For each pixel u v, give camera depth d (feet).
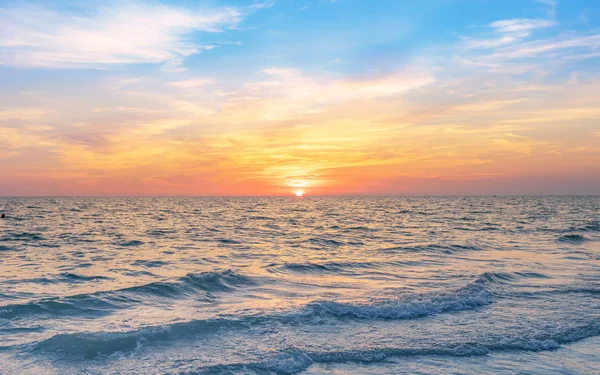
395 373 26.16
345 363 27.61
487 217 219.61
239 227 155.02
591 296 46.37
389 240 109.60
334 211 302.45
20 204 438.40
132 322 35.47
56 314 37.27
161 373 25.38
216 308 40.55
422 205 430.61
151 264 69.31
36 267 65.87
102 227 152.05
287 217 225.56
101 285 51.75
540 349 30.55
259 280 54.60
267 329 33.99
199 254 82.33
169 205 431.43
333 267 65.98
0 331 32.45
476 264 69.51
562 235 113.29
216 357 28.02
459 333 33.71
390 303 41.29
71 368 26.07
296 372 26.12
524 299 44.93
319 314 37.91
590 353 29.94
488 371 26.58
